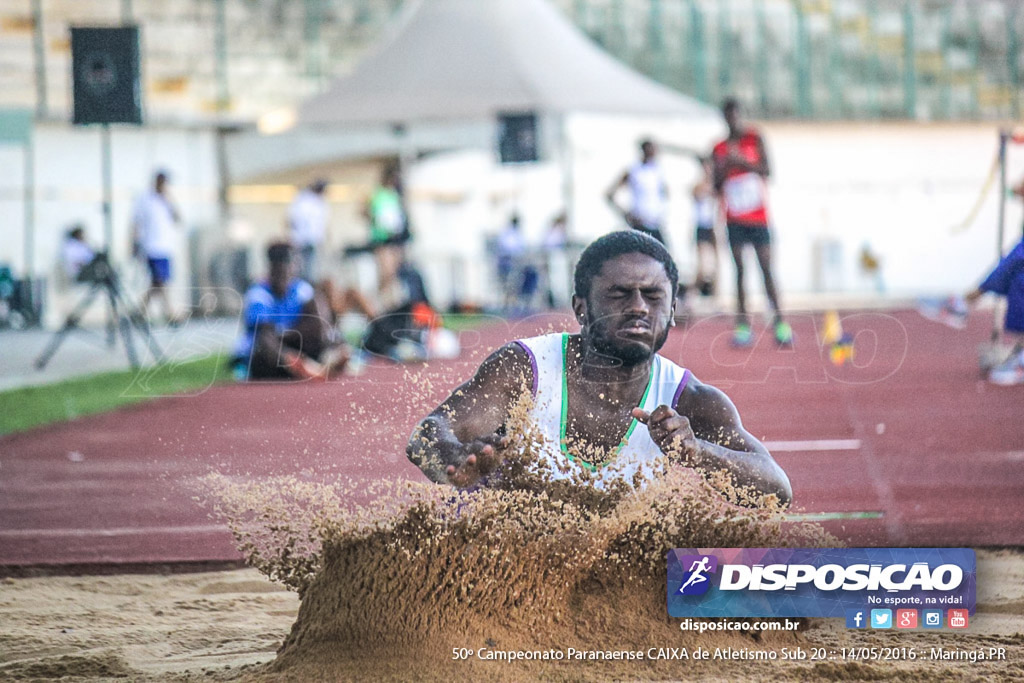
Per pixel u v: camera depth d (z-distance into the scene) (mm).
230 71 66750
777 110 73125
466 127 61469
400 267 46250
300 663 8547
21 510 15734
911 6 76125
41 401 26391
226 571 13062
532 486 8844
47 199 59188
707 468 8852
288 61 68062
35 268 58531
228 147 64250
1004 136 28891
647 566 9227
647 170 43969
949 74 75250
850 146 73562
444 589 8711
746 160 33844
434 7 48312
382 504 8953
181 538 14328
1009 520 14406
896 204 70812
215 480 9742
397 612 8641
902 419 22484
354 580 8812
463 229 67688
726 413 9258
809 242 71125
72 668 9062
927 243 70375
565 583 8938
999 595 11172
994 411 23516
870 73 74812
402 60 47875
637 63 74000
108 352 38969
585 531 8852
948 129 74438
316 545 9281
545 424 8891
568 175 59188
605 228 67688
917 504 15312
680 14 74750
